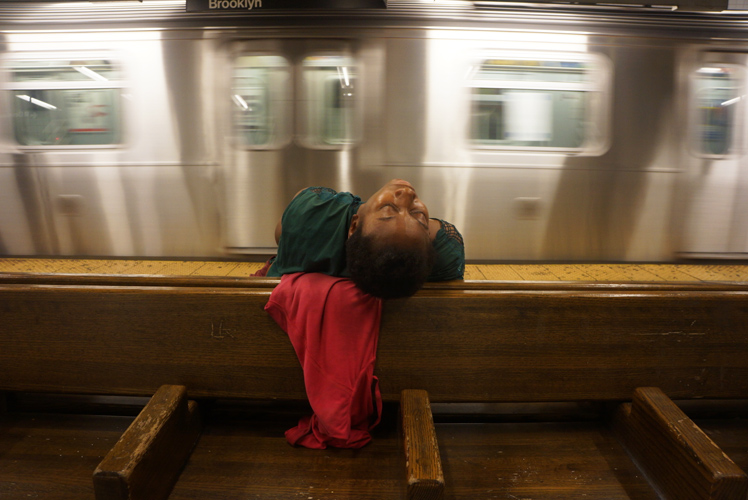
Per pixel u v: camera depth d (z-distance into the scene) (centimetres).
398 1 338
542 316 126
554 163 359
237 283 130
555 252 372
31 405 148
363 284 112
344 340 123
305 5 329
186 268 361
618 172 362
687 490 104
